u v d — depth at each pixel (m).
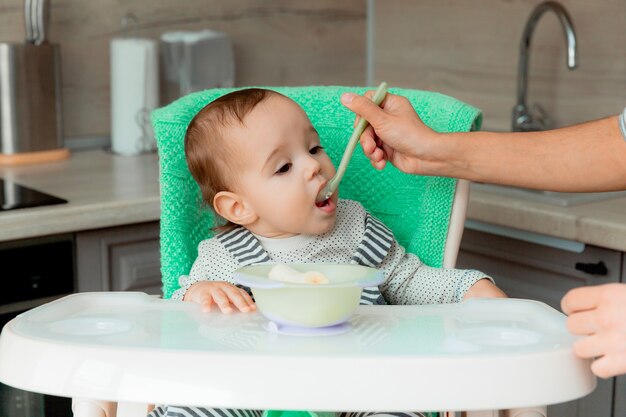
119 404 1.23
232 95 1.37
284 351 0.91
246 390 0.87
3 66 2.09
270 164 1.30
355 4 2.78
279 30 2.65
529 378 0.87
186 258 1.42
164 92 2.43
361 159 1.47
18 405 1.80
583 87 2.20
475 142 1.26
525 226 1.78
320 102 1.50
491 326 1.01
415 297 1.33
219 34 2.47
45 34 2.16
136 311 1.09
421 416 1.10
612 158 1.23
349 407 0.86
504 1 2.35
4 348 0.96
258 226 1.37
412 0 2.64
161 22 2.44
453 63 2.53
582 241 1.69
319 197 1.30
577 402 1.78
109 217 1.78
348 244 1.37
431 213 1.38
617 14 2.11
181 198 1.41
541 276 1.83
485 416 1.08
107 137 2.41
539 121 2.30
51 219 1.71
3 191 1.84
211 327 1.02
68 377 0.91
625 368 0.86
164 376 0.88
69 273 1.78
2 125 2.12
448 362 0.87
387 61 2.76
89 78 2.35
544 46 2.27
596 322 0.88
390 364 0.87
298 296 0.96
